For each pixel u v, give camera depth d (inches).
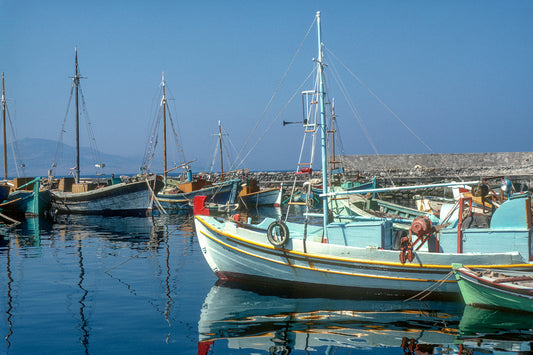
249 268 501.7
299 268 475.8
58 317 383.9
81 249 729.0
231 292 469.4
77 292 465.1
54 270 570.9
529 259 424.5
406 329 352.2
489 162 2450.8
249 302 430.9
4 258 652.1
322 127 519.2
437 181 2080.5
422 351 307.4
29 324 366.3
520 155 2428.6
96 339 333.1
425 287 438.6
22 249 730.8
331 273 463.5
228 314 392.5
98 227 1044.5
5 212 1364.4
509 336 334.0
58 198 1515.7
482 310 401.4
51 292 464.4
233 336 339.3
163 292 467.5
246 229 499.5
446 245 454.3
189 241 813.2
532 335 335.6
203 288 486.0
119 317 383.9
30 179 1515.7
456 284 431.8
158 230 978.7
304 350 311.7
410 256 435.5
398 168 2429.9
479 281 386.0
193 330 351.6
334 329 353.7
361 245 474.0
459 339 329.1
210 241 520.4
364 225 471.2
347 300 440.5
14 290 472.7
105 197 1419.8
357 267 453.4
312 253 467.8
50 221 1192.8
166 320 376.5
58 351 310.7
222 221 541.6
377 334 341.1
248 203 1706.4
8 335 341.4
